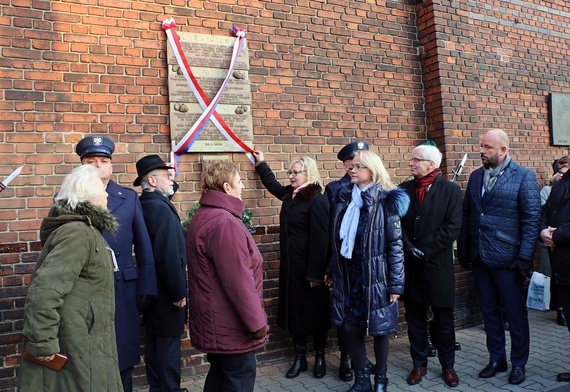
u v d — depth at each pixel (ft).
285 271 14.80
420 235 13.66
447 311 13.78
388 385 13.84
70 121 13.57
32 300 7.63
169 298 11.69
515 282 14.05
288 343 16.31
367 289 12.15
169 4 15.10
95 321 8.32
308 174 14.76
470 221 15.01
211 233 9.43
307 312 14.44
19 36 13.08
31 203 12.98
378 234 12.23
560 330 18.69
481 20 20.62
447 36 19.36
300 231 14.65
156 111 14.74
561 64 23.44
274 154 16.52
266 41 16.57
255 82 16.31
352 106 18.11
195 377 14.65
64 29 13.64
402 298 14.29
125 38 14.42
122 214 10.91
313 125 17.28
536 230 13.84
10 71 12.93
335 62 17.85
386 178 12.51
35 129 13.15
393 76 19.08
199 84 15.28
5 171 12.75
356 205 12.64
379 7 18.94
